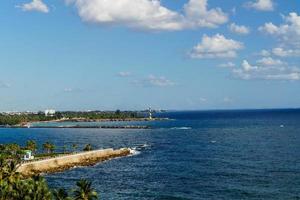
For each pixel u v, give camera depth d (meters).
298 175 154.25
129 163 196.50
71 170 174.50
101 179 154.25
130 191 132.88
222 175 158.25
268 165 180.12
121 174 164.75
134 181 149.62
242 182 143.88
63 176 160.00
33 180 86.62
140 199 122.19
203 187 137.25
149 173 166.75
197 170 171.88
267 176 153.75
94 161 199.25
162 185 141.75
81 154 198.88
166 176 159.00
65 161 185.12
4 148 172.62
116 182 148.12
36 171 162.75
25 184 83.38
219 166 181.12
